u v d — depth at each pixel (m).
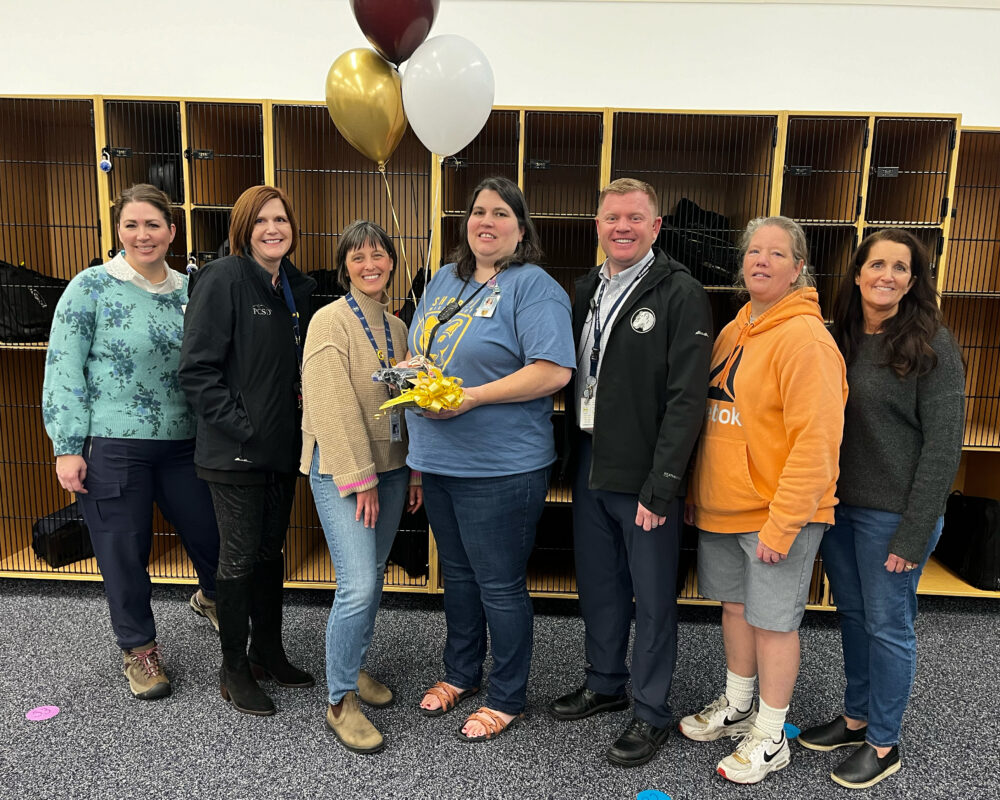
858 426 1.77
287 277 2.12
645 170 3.12
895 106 3.05
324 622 2.74
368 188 3.18
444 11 3.05
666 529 1.84
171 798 1.70
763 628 1.77
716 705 2.05
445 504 2.00
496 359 1.81
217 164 2.86
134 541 2.16
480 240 1.82
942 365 1.68
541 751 1.94
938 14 2.98
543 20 3.05
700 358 1.74
